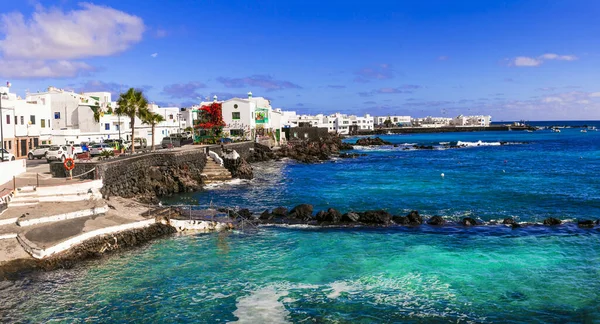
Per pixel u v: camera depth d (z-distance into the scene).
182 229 31.66
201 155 64.56
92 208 29.84
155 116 69.06
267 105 134.00
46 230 26.00
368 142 172.12
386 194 50.41
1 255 22.86
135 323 18.22
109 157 54.44
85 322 18.22
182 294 20.94
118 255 26.12
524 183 58.44
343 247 28.28
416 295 20.91
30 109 65.44
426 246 28.53
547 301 20.30
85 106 85.00
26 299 19.98
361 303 20.08
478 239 30.28
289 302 20.17
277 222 34.50
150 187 49.50
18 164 40.88
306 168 82.12
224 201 46.69
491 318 18.75
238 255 26.58
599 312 19.22
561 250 27.72
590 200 45.50
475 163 90.00
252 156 94.56
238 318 18.64
